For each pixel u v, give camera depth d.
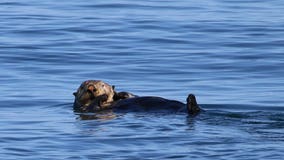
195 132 37.50
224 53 59.03
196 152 34.09
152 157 33.91
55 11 74.81
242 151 33.62
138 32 65.75
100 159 33.88
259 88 50.34
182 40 63.12
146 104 43.47
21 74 53.66
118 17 71.62
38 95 48.75
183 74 53.91
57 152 35.28
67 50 59.94
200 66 55.72
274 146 34.25
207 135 36.81
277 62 56.31
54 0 81.12
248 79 52.53
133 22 69.44
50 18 71.19
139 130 38.59
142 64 56.25
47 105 46.72
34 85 51.09
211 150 34.25
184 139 36.50
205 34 65.06
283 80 52.16
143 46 61.31
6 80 52.09
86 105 45.59
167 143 36.06
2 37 63.75
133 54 58.97
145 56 58.38
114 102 44.84
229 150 34.00
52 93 49.38
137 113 42.53
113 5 77.94
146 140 36.75
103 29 66.69
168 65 55.97
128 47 60.94
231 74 53.75
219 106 46.41
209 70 54.75
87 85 45.75
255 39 63.12
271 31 65.94
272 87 50.53
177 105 42.81
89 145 36.41
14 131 39.66
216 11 74.94
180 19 70.69
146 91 50.12
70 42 62.31
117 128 39.31
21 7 76.88
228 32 65.69
